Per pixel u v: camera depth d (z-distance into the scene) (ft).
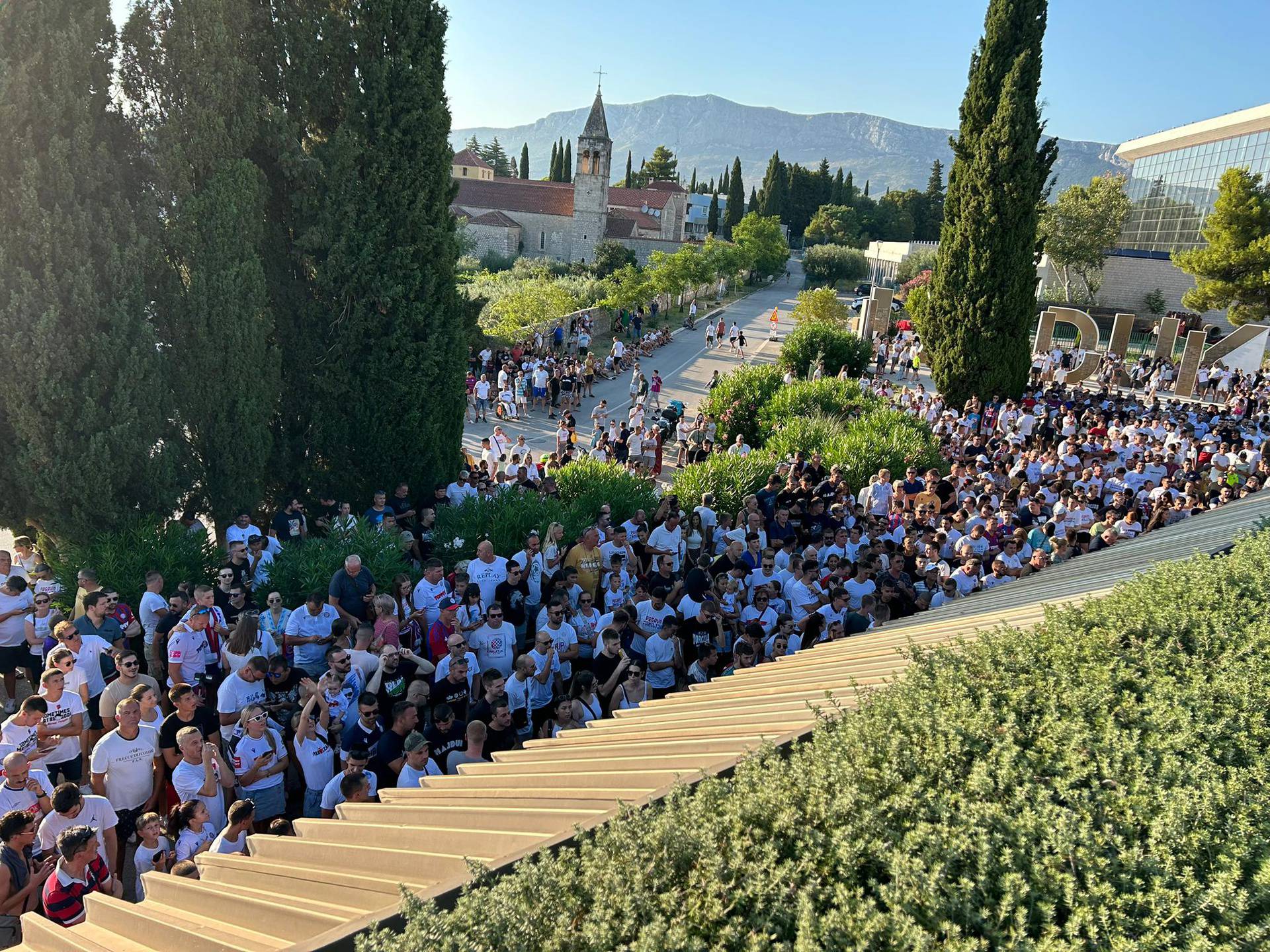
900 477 61.41
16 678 32.42
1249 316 157.69
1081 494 48.34
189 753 22.00
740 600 34.94
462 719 26.94
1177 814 10.27
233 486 41.09
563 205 294.05
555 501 45.88
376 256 45.34
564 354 122.72
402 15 43.86
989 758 11.55
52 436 33.91
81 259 33.68
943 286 91.86
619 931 8.90
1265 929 8.72
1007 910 8.77
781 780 11.10
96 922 14.75
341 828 14.74
